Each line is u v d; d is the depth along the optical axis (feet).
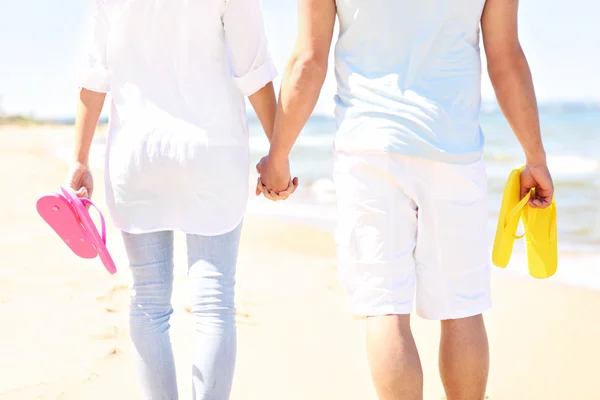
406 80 12.96
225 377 14.05
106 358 20.29
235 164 14.49
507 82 13.56
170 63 14.11
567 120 132.26
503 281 29.53
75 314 23.89
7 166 70.64
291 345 21.70
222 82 14.37
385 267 13.26
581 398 18.42
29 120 208.23
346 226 13.56
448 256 13.38
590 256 34.17
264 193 15.53
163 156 14.07
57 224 14.52
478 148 13.32
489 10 13.33
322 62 13.51
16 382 18.58
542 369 20.24
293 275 29.71
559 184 57.00
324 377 19.47
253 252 34.40
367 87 13.08
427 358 20.98
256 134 125.08
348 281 13.70
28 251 32.48
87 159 15.47
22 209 43.91
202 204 14.30
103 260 14.57
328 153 90.89
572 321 24.16
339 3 13.16
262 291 27.30
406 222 13.28
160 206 14.37
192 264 14.69
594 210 45.96
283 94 13.75
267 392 18.57
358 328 23.17
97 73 14.71
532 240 15.61
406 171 12.96
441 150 12.84
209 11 13.92
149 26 13.98
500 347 21.98
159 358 14.51
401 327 13.24
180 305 25.32
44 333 22.11
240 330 22.95
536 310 25.48
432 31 12.93
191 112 14.16
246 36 14.17
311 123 155.02
